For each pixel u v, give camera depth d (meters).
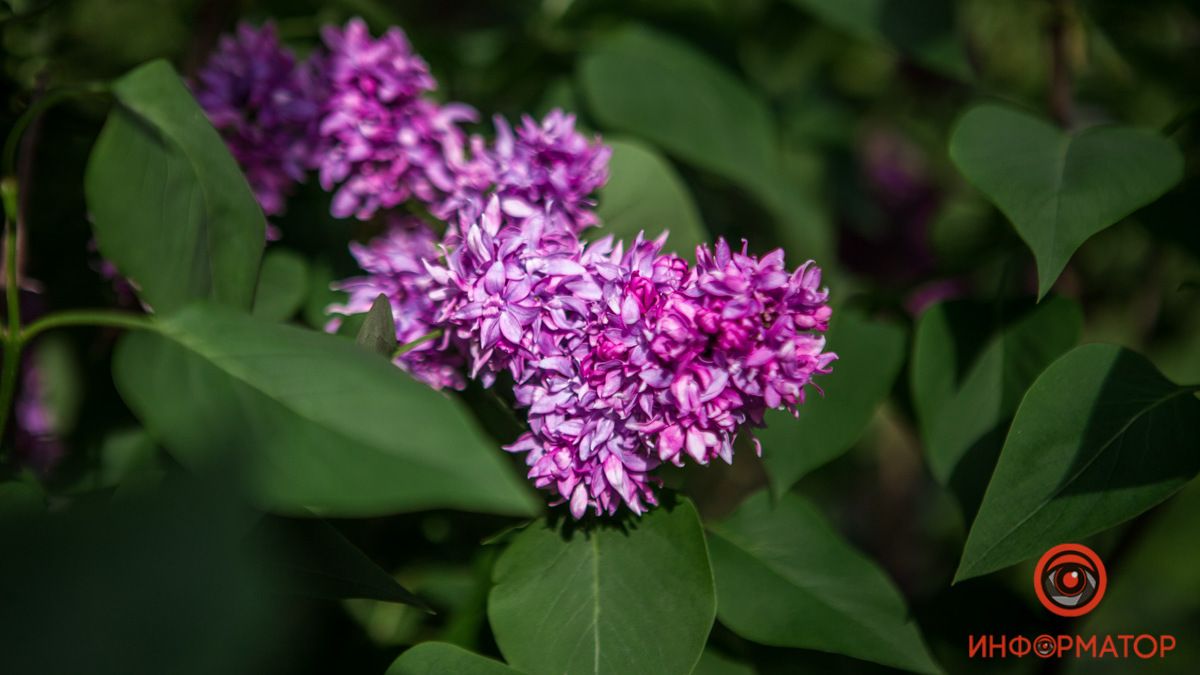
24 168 0.50
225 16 0.58
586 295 0.44
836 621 0.48
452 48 0.61
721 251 0.44
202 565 0.38
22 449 0.52
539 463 0.45
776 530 0.51
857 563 0.50
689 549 0.46
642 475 0.45
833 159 0.83
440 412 0.39
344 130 0.50
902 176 0.85
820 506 0.92
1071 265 0.60
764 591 0.49
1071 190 0.47
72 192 0.55
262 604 0.38
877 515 0.92
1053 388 0.46
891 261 0.82
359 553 0.45
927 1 0.65
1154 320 0.71
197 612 0.38
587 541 0.47
